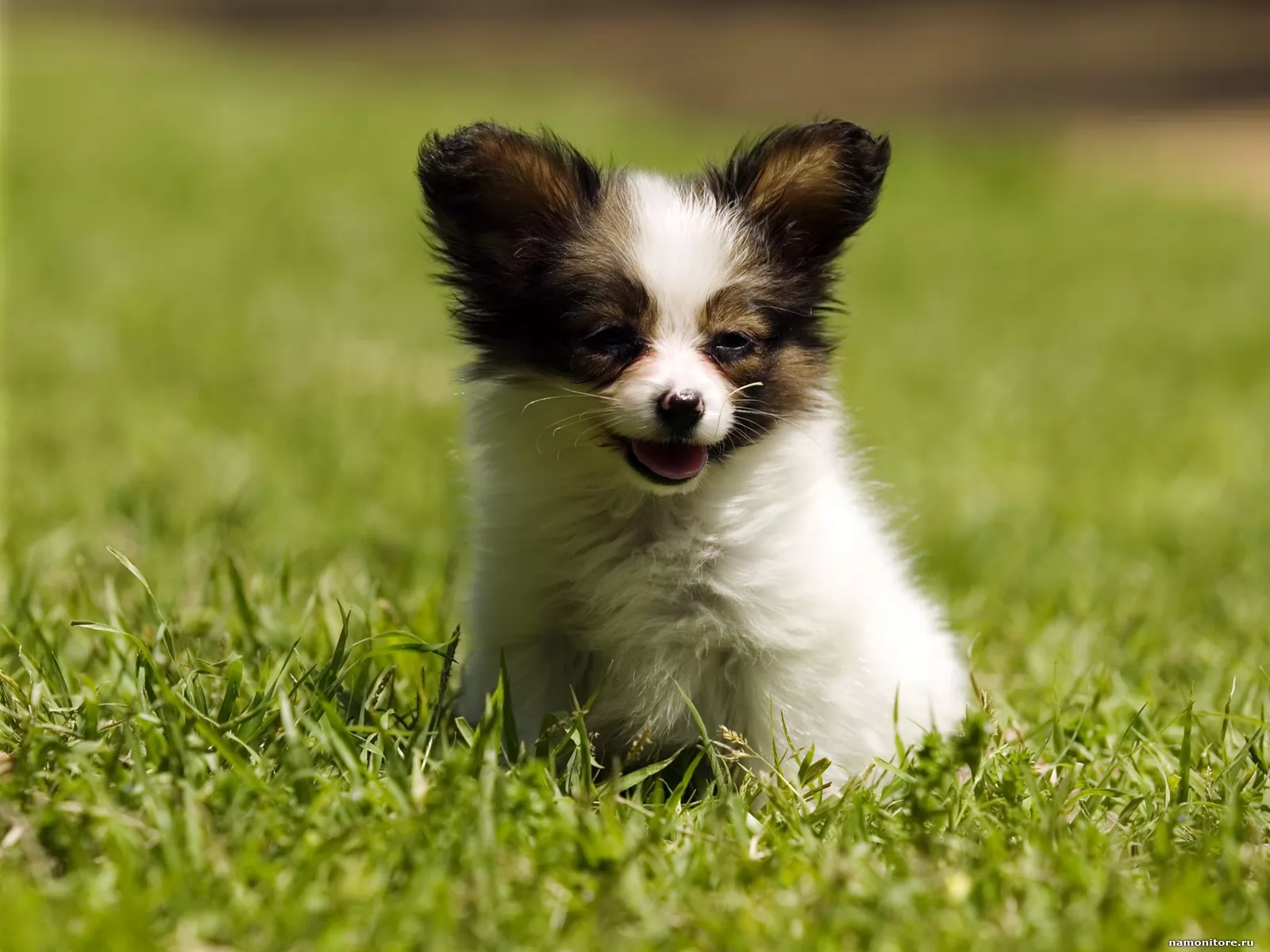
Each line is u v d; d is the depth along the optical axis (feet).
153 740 16.33
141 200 74.18
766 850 15.76
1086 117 109.81
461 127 19.13
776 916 13.87
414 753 16.26
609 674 18.84
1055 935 13.55
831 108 116.98
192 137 88.84
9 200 72.08
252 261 63.72
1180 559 30.81
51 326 49.60
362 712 18.10
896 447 40.01
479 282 19.36
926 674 20.08
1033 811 16.72
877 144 19.75
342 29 156.15
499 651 19.04
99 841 14.69
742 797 17.17
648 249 18.57
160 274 60.13
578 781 16.76
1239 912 14.44
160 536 28.48
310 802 15.67
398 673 20.72
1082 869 14.73
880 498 23.47
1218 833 16.12
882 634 19.39
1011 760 17.76
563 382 18.42
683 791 17.52
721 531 18.35
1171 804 17.31
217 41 147.95
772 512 18.49
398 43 148.25
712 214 19.35
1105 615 26.43
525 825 15.53
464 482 20.99
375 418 40.32
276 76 116.98
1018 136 102.58
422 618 22.98
